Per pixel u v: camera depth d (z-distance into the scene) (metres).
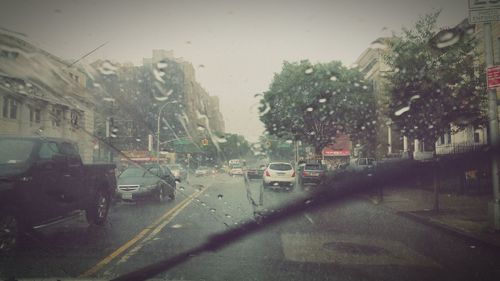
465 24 10.55
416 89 10.34
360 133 26.28
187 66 22.16
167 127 24.23
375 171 19.61
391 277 4.80
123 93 15.00
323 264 5.28
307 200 13.45
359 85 24.94
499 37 15.71
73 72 9.80
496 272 5.08
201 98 22.64
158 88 15.27
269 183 19.39
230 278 4.59
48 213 6.67
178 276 4.63
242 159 34.38
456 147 15.63
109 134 15.66
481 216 9.63
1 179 5.72
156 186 12.60
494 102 7.90
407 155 23.33
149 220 8.99
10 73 8.44
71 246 6.20
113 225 8.34
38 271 4.76
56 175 6.92
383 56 12.12
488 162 14.16
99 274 4.66
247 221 8.74
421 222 9.20
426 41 10.62
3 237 5.66
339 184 18.77
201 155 32.91
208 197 14.70
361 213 10.58
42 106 10.46
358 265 5.27
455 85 10.20
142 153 24.61
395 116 10.88
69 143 8.03
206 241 6.64
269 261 5.37
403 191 16.17
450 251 6.27
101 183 8.70
